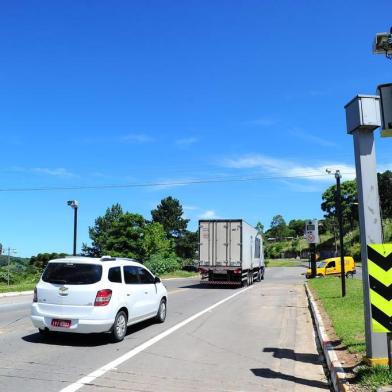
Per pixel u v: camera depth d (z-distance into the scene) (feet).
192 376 26.18
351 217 321.52
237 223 100.58
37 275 143.64
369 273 22.82
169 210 337.31
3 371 26.17
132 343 35.45
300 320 50.16
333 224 325.62
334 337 34.81
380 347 23.90
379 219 24.52
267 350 34.06
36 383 23.84
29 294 82.23
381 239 24.43
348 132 26.30
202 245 102.01
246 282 106.83
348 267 144.25
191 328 43.29
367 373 22.24
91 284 34.68
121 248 186.70
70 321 34.22
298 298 75.31
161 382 24.71
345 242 309.01
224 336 39.63
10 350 32.04
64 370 26.68
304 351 33.96
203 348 34.22
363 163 24.91
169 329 42.37
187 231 335.26
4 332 39.22
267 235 554.05
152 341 36.40
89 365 28.04
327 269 141.38
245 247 103.55
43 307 35.06
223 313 55.36
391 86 24.94
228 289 95.91
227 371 27.58
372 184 24.79
